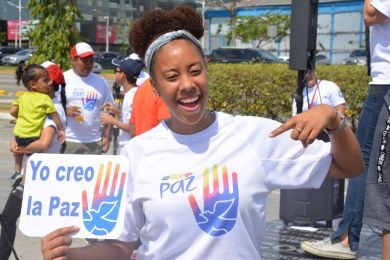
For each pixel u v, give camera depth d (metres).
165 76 2.15
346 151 2.18
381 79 4.12
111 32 69.44
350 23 40.28
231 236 2.10
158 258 2.16
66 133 6.13
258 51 25.20
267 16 40.78
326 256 4.64
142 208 2.21
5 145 11.22
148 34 2.45
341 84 10.53
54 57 13.30
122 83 6.37
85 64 6.15
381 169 3.31
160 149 2.21
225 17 44.47
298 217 5.50
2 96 22.02
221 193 2.11
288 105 11.33
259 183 2.16
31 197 2.22
